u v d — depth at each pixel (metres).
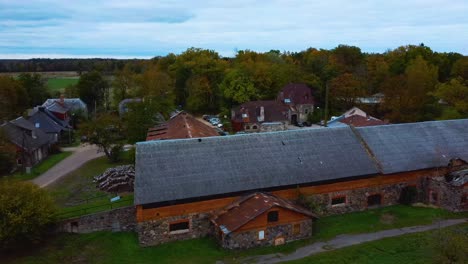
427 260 25.34
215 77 98.94
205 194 29.38
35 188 29.11
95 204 35.81
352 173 33.72
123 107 84.94
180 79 103.12
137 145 31.67
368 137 37.75
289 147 34.81
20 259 26.67
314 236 29.84
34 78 104.44
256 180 31.38
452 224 31.36
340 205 34.09
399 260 25.77
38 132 58.41
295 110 86.75
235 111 81.81
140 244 28.47
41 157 56.22
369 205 35.34
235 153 33.03
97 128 52.34
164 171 30.22
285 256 26.91
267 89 97.00
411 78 78.00
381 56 117.00
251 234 27.98
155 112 59.53
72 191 41.19
